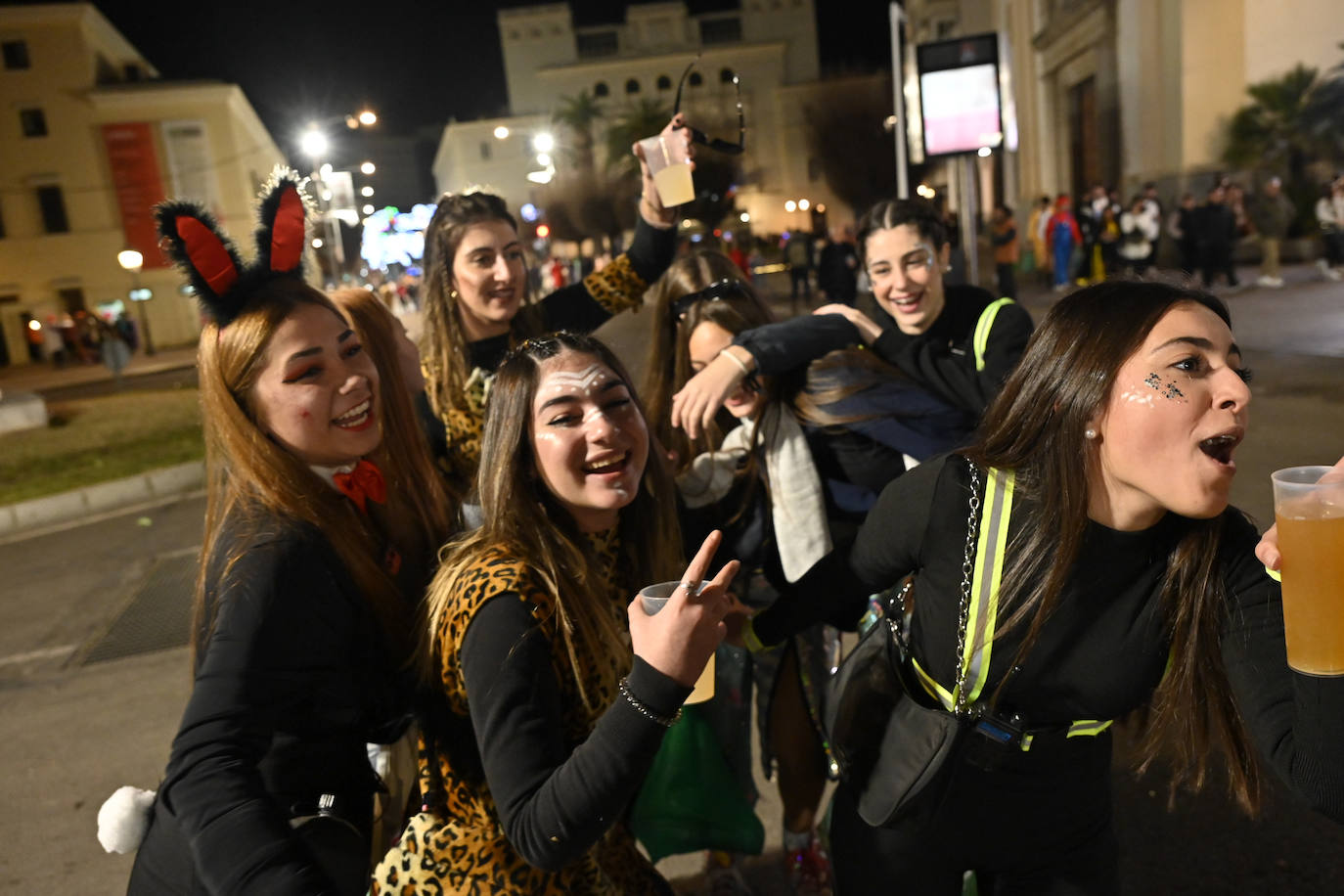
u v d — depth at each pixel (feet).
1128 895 8.41
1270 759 4.39
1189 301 4.50
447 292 10.05
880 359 8.82
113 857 10.63
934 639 5.34
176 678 15.72
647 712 4.37
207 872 4.39
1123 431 4.46
